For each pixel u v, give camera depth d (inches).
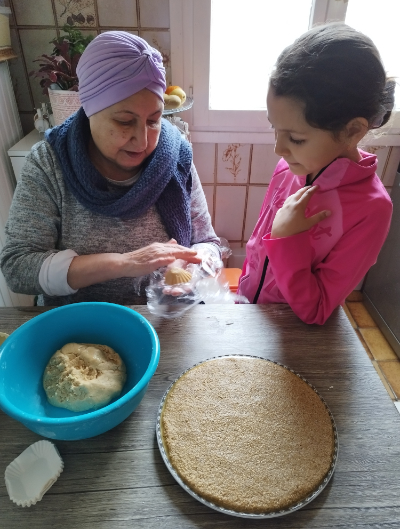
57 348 26.1
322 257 30.0
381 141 60.5
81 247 36.6
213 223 69.4
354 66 22.9
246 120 58.8
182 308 30.7
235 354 26.3
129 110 29.4
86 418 18.6
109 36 28.7
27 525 17.9
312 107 23.7
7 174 52.5
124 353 26.2
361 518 18.1
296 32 56.4
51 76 46.3
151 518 18.1
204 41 52.8
